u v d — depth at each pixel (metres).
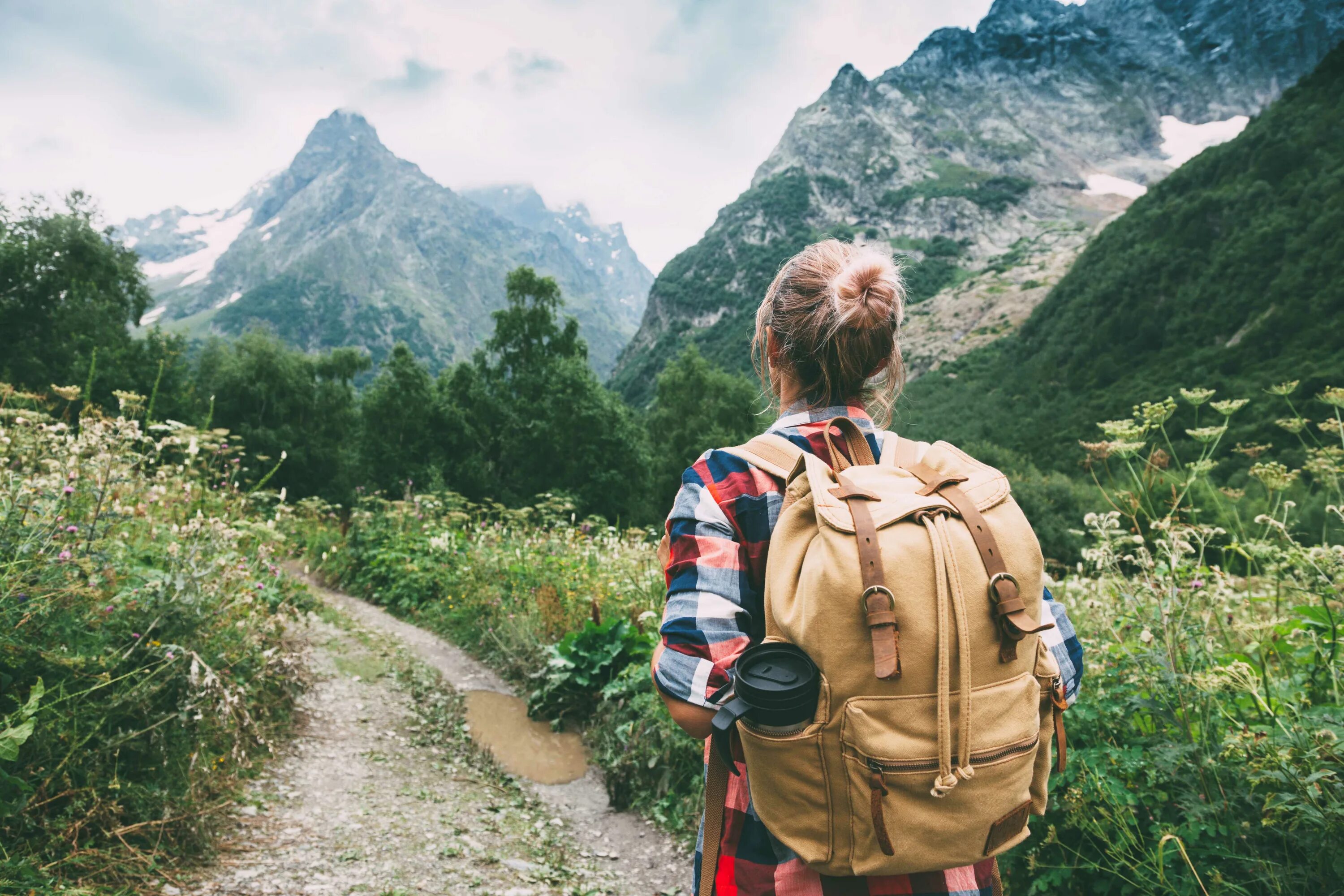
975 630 0.76
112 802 2.25
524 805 3.53
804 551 0.81
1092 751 2.02
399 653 6.00
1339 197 70.56
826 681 0.75
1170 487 2.53
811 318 1.02
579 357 30.92
